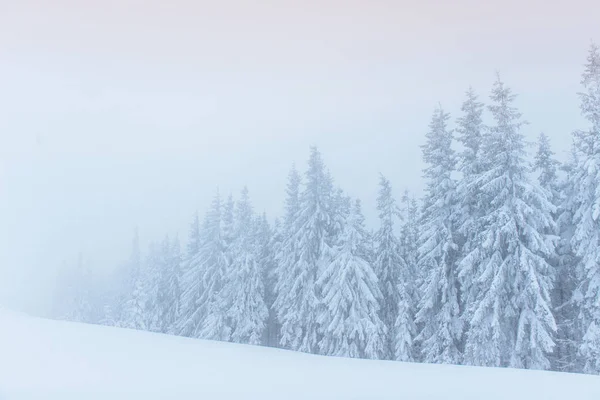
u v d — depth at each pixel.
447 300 24.45
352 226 28.81
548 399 8.60
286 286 32.75
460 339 23.80
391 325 30.47
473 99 25.64
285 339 31.66
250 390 9.23
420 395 8.89
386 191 31.95
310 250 31.50
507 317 21.45
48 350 13.94
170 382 9.98
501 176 21.94
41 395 8.36
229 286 36.06
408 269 31.39
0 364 11.36
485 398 8.65
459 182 24.83
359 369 13.42
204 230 41.50
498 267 21.50
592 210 21.86
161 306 47.00
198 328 37.75
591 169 21.56
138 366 12.18
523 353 21.28
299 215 32.97
